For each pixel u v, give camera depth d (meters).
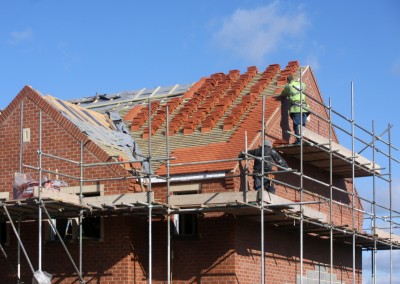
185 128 27.55
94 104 33.44
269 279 25.91
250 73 30.69
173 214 24.83
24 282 25.45
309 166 28.73
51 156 23.48
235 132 26.31
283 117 27.33
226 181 24.38
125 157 26.25
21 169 24.62
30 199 21.84
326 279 29.78
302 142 25.55
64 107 27.41
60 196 22.23
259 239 25.73
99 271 24.64
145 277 25.17
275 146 26.23
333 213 30.03
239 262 24.44
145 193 23.11
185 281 24.81
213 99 28.94
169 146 27.05
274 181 23.70
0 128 26.62
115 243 24.64
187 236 25.02
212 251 24.61
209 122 27.27
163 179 24.88
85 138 25.48
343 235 28.81
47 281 21.70
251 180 25.00
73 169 25.47
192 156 25.72
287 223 26.20
